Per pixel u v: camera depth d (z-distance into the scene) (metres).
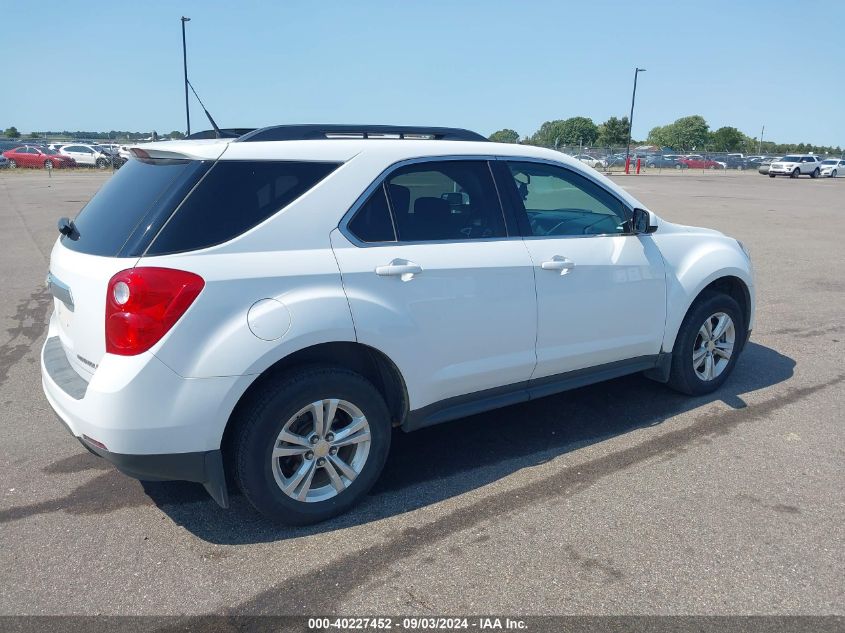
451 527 3.40
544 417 4.78
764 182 37.84
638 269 4.43
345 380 3.34
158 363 2.90
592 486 3.79
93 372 3.15
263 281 3.09
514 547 3.22
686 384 4.95
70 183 30.06
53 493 3.76
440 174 3.75
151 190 3.18
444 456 4.20
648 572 3.03
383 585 2.96
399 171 3.60
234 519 3.50
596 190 4.44
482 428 4.61
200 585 2.96
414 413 3.66
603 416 4.77
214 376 2.98
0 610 2.80
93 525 3.45
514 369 3.95
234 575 3.03
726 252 5.02
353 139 3.55
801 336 6.71
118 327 2.90
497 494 3.72
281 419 3.19
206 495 3.74
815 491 3.72
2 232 13.95
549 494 3.71
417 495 3.73
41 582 2.98
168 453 2.99
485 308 3.75
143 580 3.00
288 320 3.11
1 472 4.00
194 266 2.97
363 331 3.32
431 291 3.55
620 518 3.46
